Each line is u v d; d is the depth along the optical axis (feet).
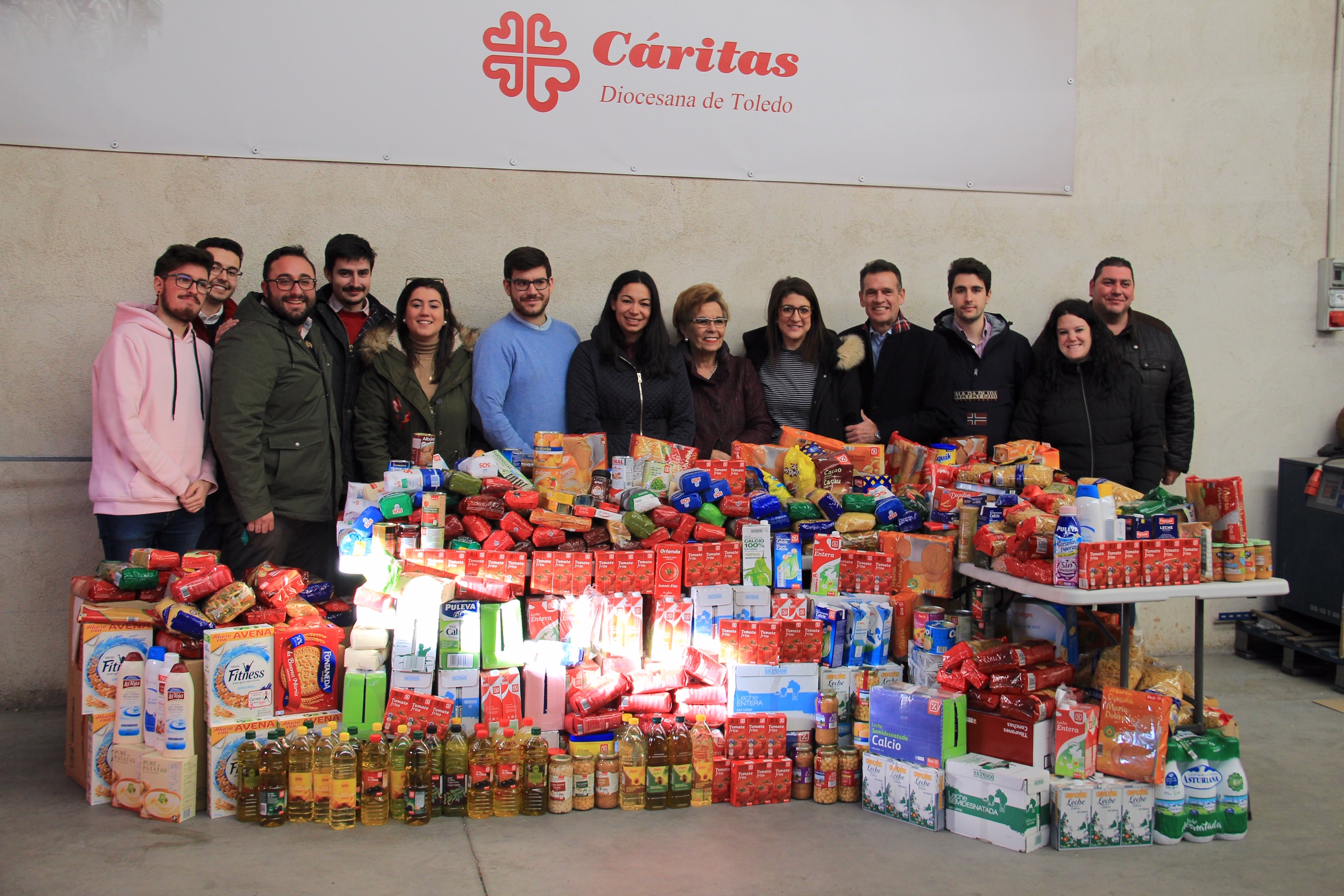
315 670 11.07
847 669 11.74
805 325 14.93
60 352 14.33
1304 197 18.81
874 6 16.66
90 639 10.77
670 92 16.02
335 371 13.46
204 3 14.34
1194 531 11.05
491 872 9.32
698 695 11.46
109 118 14.19
